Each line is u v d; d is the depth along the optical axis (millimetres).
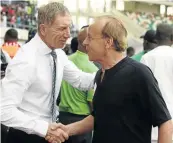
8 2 16281
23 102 2541
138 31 13359
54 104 2623
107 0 16391
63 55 2842
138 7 18000
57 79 2672
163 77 3564
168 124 2236
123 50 2332
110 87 2279
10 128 2619
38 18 2580
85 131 2633
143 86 2234
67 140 2900
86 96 3693
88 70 3680
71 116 3727
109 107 2273
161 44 3701
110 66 2336
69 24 2559
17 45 5328
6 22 14977
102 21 2336
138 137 2264
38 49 2561
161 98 2258
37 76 2523
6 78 2490
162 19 16750
